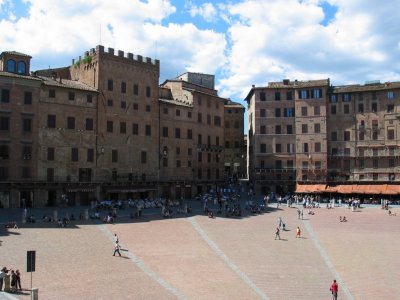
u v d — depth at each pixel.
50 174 94.88
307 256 58.75
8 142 88.94
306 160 126.62
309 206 105.25
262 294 42.94
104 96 105.00
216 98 133.12
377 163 122.81
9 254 52.06
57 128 96.44
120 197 106.94
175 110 120.88
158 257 55.53
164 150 117.12
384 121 122.56
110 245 60.25
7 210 85.06
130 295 41.03
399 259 57.62
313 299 41.94
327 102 127.94
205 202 102.38
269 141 129.62
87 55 109.00
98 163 102.62
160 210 93.69
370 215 94.31
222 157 133.38
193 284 45.53
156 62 117.00
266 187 128.62
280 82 134.25
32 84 92.44
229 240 67.06
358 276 50.09
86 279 45.28
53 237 62.06
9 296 38.34
